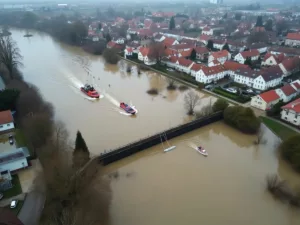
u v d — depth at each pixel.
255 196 64.19
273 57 153.88
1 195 59.88
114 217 57.81
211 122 97.06
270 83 123.88
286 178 70.25
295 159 71.81
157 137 83.88
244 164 75.50
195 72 138.62
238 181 68.81
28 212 55.84
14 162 67.50
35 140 76.25
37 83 131.25
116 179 69.56
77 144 67.81
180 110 106.12
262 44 199.00
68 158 70.94
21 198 59.72
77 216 49.59
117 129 91.50
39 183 63.31
